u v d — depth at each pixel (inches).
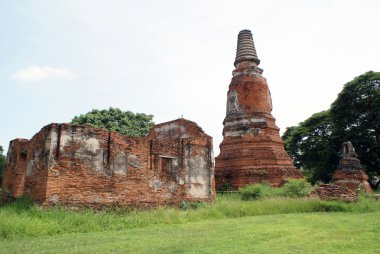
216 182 1096.8
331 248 352.5
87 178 590.2
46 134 572.7
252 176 1035.3
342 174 1074.1
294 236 424.2
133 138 671.1
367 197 870.4
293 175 1072.2
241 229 478.3
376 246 363.3
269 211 693.3
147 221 532.7
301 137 1684.3
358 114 1462.8
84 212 541.0
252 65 1178.0
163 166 733.9
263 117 1123.3
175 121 962.1
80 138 591.2
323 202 749.3
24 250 338.6
